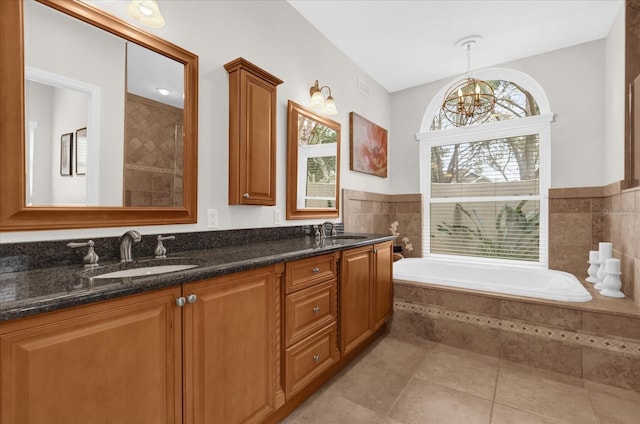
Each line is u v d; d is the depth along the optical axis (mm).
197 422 1110
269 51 2232
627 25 2260
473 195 3615
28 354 746
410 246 3934
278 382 1491
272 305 1432
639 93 2078
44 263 1197
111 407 891
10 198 1107
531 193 3279
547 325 2061
